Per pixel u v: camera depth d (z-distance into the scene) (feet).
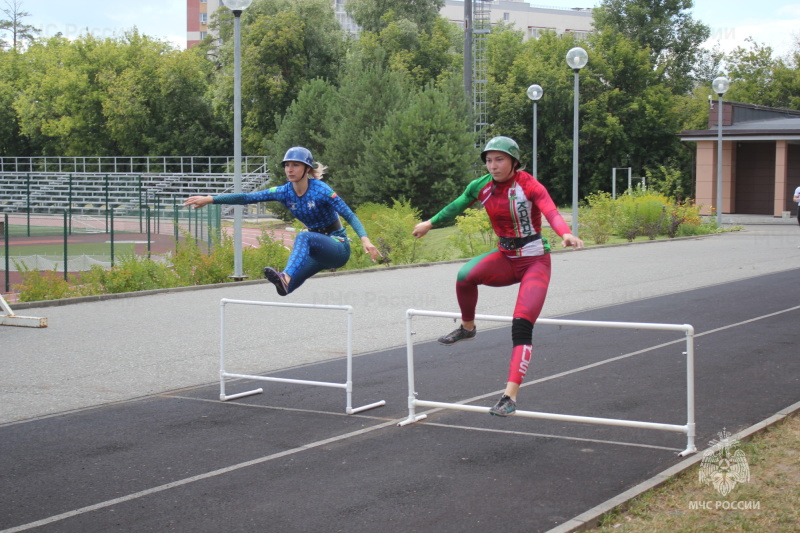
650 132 209.77
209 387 30.45
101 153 238.07
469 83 139.95
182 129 233.76
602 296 52.08
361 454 21.98
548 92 210.79
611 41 217.15
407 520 17.20
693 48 240.53
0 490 19.54
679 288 55.47
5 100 253.65
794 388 27.86
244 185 187.01
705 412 25.17
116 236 132.77
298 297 54.60
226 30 220.64
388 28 211.20
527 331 19.30
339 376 31.81
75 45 235.40
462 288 21.20
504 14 410.31
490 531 16.49
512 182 19.53
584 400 27.20
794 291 53.01
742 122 148.66
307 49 206.59
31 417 26.30
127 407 27.53
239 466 21.08
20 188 212.02
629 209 100.01
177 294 57.41
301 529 16.87
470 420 25.38
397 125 133.69
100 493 19.24
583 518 16.66
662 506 17.44
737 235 103.86
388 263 77.56
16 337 41.27
